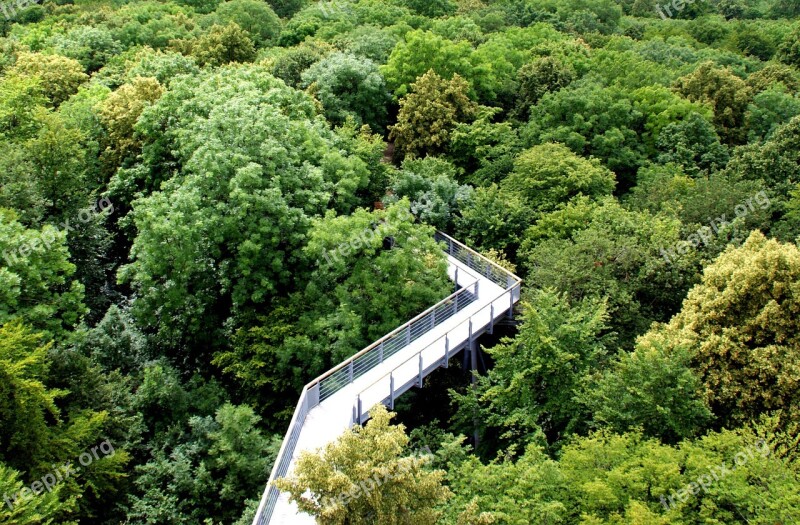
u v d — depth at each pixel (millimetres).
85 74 54031
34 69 52062
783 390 22766
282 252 31016
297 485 16469
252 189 30797
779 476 19422
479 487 21062
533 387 26062
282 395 29312
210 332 32031
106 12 72750
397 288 29891
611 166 47219
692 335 25406
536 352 25406
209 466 23750
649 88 52156
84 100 45562
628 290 31641
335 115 46969
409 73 51938
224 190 31391
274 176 31328
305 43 60344
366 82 48969
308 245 29625
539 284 31531
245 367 28641
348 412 24938
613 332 28172
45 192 35719
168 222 29453
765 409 23500
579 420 25031
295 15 78250
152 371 27125
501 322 31938
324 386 25766
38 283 27562
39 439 21266
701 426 23484
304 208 32250
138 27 67500
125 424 24562
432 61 51500
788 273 23844
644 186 42906
